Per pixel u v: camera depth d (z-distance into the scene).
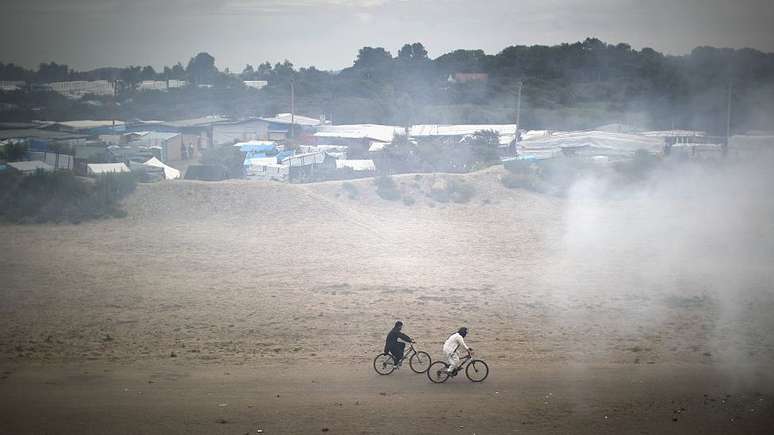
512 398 52.59
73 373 57.41
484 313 80.25
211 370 58.56
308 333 70.94
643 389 55.22
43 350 63.88
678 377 58.47
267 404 50.78
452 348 54.84
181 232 121.94
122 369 58.66
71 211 127.69
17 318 75.62
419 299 86.44
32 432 45.59
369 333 71.12
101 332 70.69
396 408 50.19
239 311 79.69
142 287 90.75
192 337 69.12
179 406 50.31
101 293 87.31
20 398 51.44
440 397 52.50
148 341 67.56
